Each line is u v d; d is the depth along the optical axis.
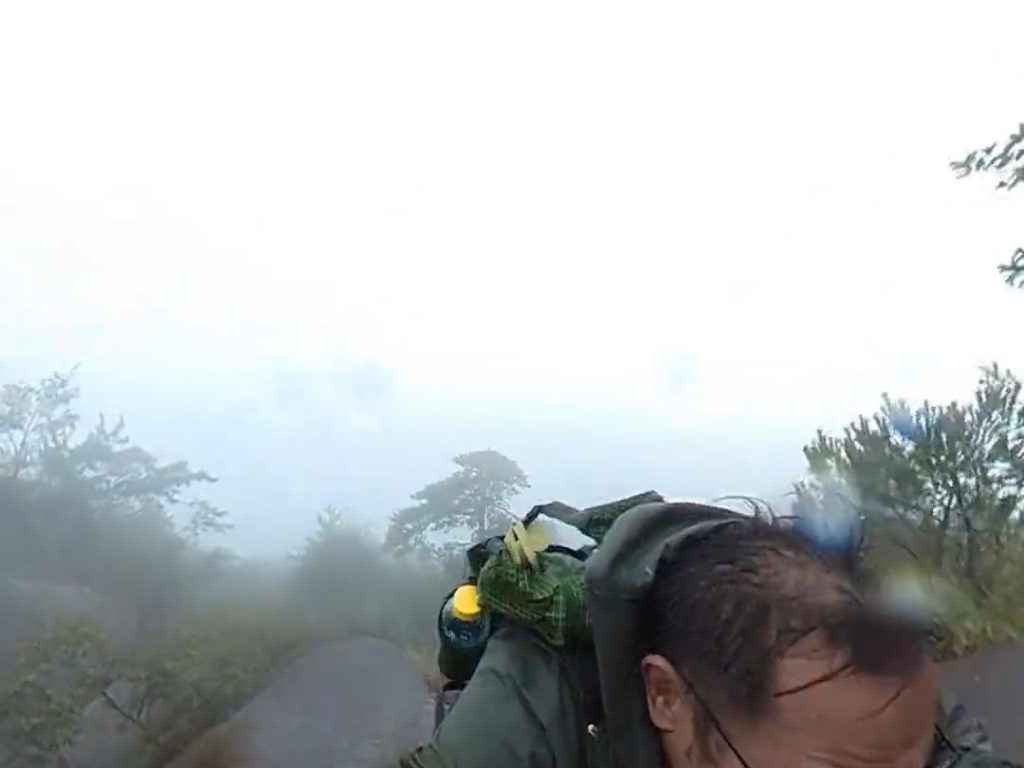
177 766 3.88
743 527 1.12
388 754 3.07
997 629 3.75
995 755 1.11
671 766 1.10
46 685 4.93
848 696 0.97
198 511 8.59
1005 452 5.54
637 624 1.13
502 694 1.36
